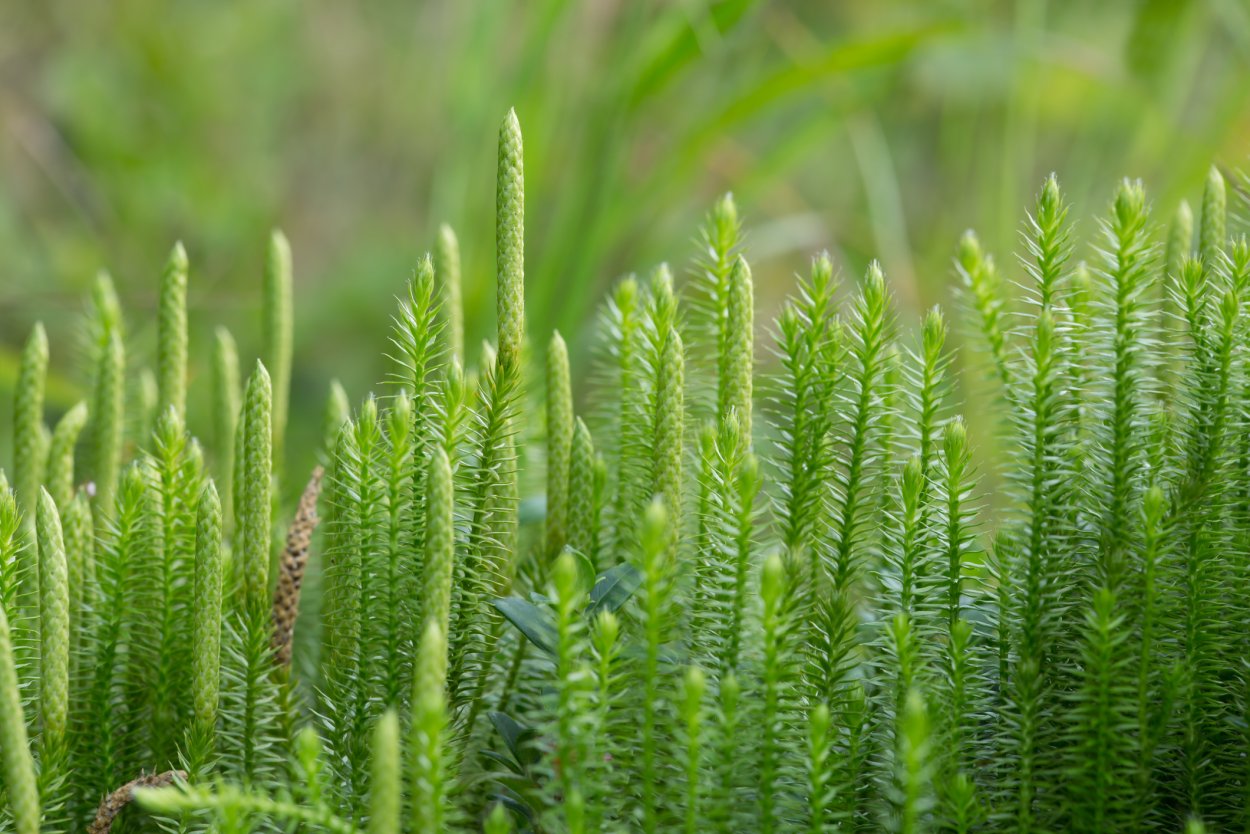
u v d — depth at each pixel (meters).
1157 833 0.49
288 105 1.25
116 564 0.50
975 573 0.51
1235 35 0.78
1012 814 0.48
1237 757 0.49
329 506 0.53
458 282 0.53
